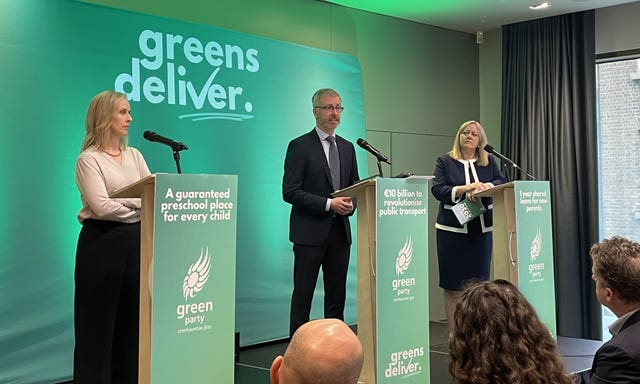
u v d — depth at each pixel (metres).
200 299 2.34
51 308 3.92
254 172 4.96
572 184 6.13
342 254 3.90
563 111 6.18
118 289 2.67
